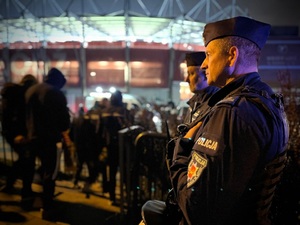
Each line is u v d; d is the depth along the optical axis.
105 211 3.63
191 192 1.00
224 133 0.98
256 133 0.96
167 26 15.10
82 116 4.29
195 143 1.10
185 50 15.22
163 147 3.01
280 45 15.48
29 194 3.76
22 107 3.61
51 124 3.30
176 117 4.33
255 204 1.03
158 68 14.77
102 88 14.70
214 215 0.98
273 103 1.08
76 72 14.75
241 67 1.12
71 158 5.00
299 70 15.03
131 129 3.32
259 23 1.12
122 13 13.80
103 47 14.61
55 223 3.25
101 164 4.27
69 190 4.40
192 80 2.04
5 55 15.42
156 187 3.15
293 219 2.24
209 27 1.16
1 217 3.32
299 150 2.28
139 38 16.62
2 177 4.73
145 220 1.39
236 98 1.04
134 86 14.73
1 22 14.83
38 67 14.49
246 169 0.95
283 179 2.19
